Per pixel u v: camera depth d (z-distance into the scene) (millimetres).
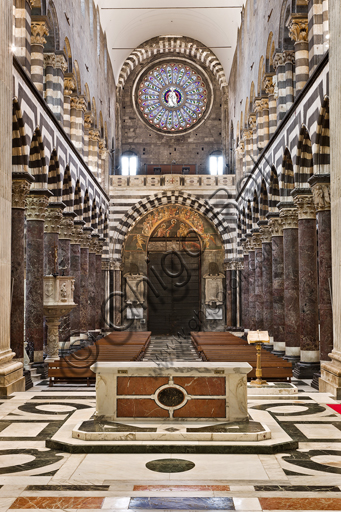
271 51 24203
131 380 8734
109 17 36062
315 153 15633
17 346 15008
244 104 32344
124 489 6395
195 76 44719
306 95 16859
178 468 7098
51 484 6559
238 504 5961
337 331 12281
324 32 16906
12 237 15180
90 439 8008
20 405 10945
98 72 32625
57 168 20969
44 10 18703
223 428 8258
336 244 12266
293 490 6344
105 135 36938
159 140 44312
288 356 19250
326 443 8211
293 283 19469
